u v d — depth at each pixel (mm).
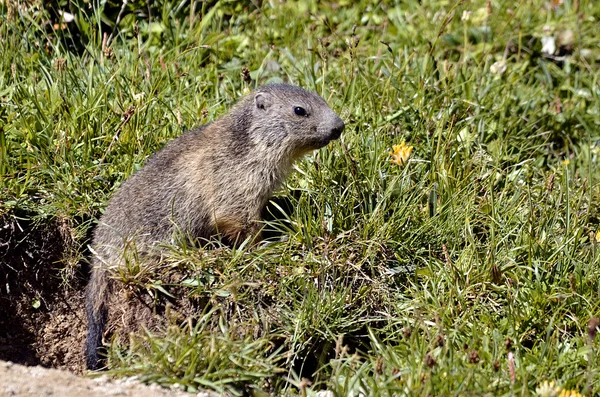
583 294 10336
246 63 14641
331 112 11328
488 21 15977
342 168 11875
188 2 15516
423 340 9234
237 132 11359
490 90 14016
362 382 8680
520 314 10062
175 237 11039
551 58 15852
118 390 8609
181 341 9273
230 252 10758
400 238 11148
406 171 11836
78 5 13984
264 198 11461
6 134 12086
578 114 14492
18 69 13320
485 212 11609
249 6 16078
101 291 11102
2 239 11555
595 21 16641
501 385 8656
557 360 9266
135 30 13648
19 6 13797
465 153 12500
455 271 10383
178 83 13328
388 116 13008
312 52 13812
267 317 10297
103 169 12055
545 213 11375
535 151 13516
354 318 10430
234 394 8992
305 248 10891
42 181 11922
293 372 9656
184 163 11352
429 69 14031
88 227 11734
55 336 11992
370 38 15773
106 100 12547
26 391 8297
